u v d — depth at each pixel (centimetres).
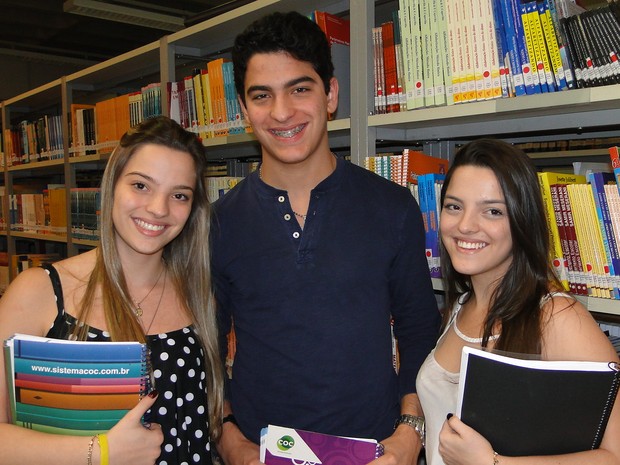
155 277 129
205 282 133
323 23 186
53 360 99
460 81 149
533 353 101
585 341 98
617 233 126
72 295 116
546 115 158
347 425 127
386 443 121
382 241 133
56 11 519
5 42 626
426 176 161
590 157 294
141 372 101
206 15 239
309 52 122
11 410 103
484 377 91
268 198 134
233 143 227
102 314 117
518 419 90
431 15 154
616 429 94
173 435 119
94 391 100
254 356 133
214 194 246
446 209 117
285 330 129
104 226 119
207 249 134
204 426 126
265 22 122
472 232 110
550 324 101
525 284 108
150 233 117
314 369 127
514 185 107
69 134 355
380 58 170
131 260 124
